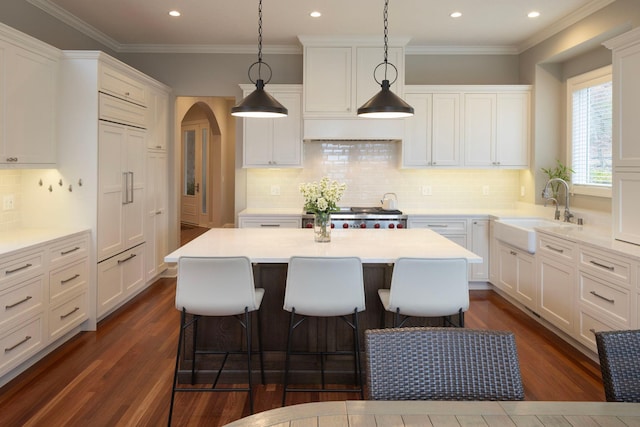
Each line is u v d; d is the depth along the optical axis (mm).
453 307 2680
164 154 5727
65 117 3980
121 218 4531
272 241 3410
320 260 2637
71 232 3736
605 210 4570
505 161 5551
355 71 5344
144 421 2582
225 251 2992
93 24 4961
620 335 1421
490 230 5324
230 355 3127
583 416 1188
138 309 4648
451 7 4402
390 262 2785
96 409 2703
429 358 1434
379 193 5914
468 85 5480
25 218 4047
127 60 5812
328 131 5383
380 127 5398
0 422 2545
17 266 3020
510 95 5516
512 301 4891
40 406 2727
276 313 3150
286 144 5496
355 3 4324
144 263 5141
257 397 2914
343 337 3156
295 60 5805
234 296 2637
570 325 3600
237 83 5844
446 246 3215
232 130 10742
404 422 1154
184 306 2650
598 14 4270
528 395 2898
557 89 5379
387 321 3154
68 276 3670
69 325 3697
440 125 5520
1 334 2877
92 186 4008
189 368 3096
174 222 5977
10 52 3332
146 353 3535
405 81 5816
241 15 4652
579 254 3459
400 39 5301
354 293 2684
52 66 3873
